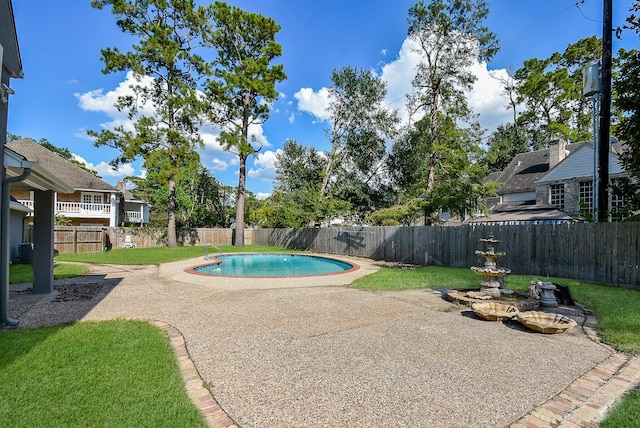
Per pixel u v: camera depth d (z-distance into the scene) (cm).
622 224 852
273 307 657
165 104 2253
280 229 2612
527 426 261
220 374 348
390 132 2753
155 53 2089
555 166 1969
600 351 418
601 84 934
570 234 965
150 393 296
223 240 2917
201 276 1092
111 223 2856
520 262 1095
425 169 2639
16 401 280
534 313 551
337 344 440
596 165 1168
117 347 411
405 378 339
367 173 2984
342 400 297
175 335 478
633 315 563
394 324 537
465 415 274
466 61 1928
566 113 3180
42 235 789
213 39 2327
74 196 2794
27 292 799
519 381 334
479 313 559
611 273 868
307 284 949
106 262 1500
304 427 257
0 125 484
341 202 2303
